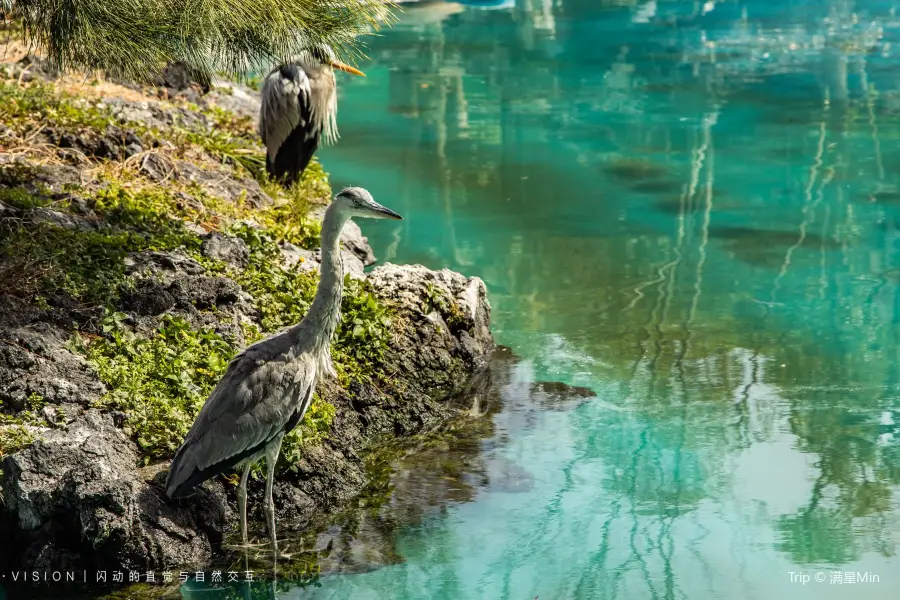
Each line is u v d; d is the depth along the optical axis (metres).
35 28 8.87
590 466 8.57
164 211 10.55
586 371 10.34
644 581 7.04
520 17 27.42
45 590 6.64
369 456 8.60
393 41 25.08
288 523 7.57
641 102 20.34
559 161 17.05
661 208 15.11
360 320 9.47
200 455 6.84
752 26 26.36
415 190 15.59
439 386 9.73
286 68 12.18
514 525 7.70
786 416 9.48
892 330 11.30
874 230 14.27
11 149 11.15
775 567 7.25
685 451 8.85
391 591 6.87
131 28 8.36
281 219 11.73
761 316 11.68
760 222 14.59
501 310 11.77
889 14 27.25
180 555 6.93
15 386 7.55
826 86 21.25
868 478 8.46
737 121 19.14
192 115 13.84
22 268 8.44
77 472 6.75
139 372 7.96
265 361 7.05
